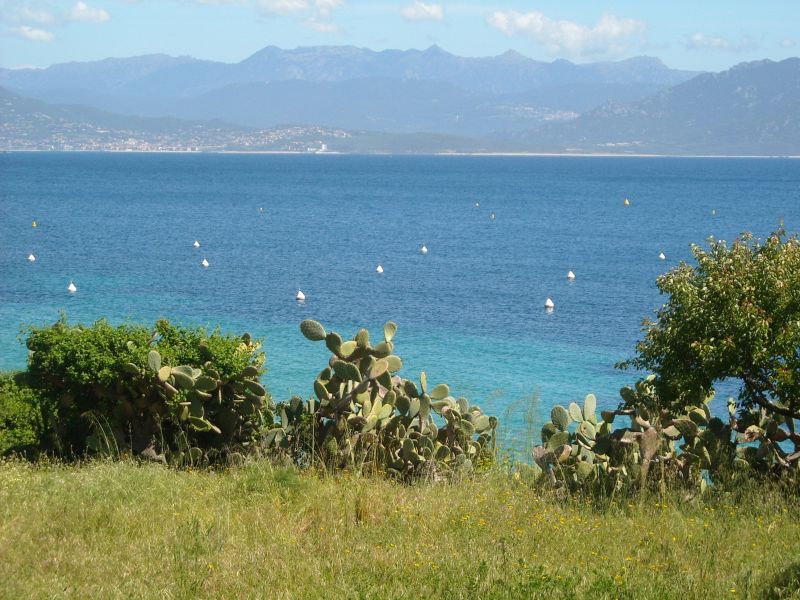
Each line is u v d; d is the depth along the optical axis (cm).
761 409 1906
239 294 6259
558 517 1538
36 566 1184
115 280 6762
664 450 1845
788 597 1119
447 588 1141
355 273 7656
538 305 6109
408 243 10469
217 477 1777
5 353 3969
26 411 2045
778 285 1714
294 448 1972
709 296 1792
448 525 1460
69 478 1647
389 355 1966
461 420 2041
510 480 1841
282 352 4234
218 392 2022
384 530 1421
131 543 1307
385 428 1983
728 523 1551
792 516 1620
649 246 10425
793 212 16000
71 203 16488
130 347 1995
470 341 4759
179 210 15275
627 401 1906
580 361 4278
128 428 2034
